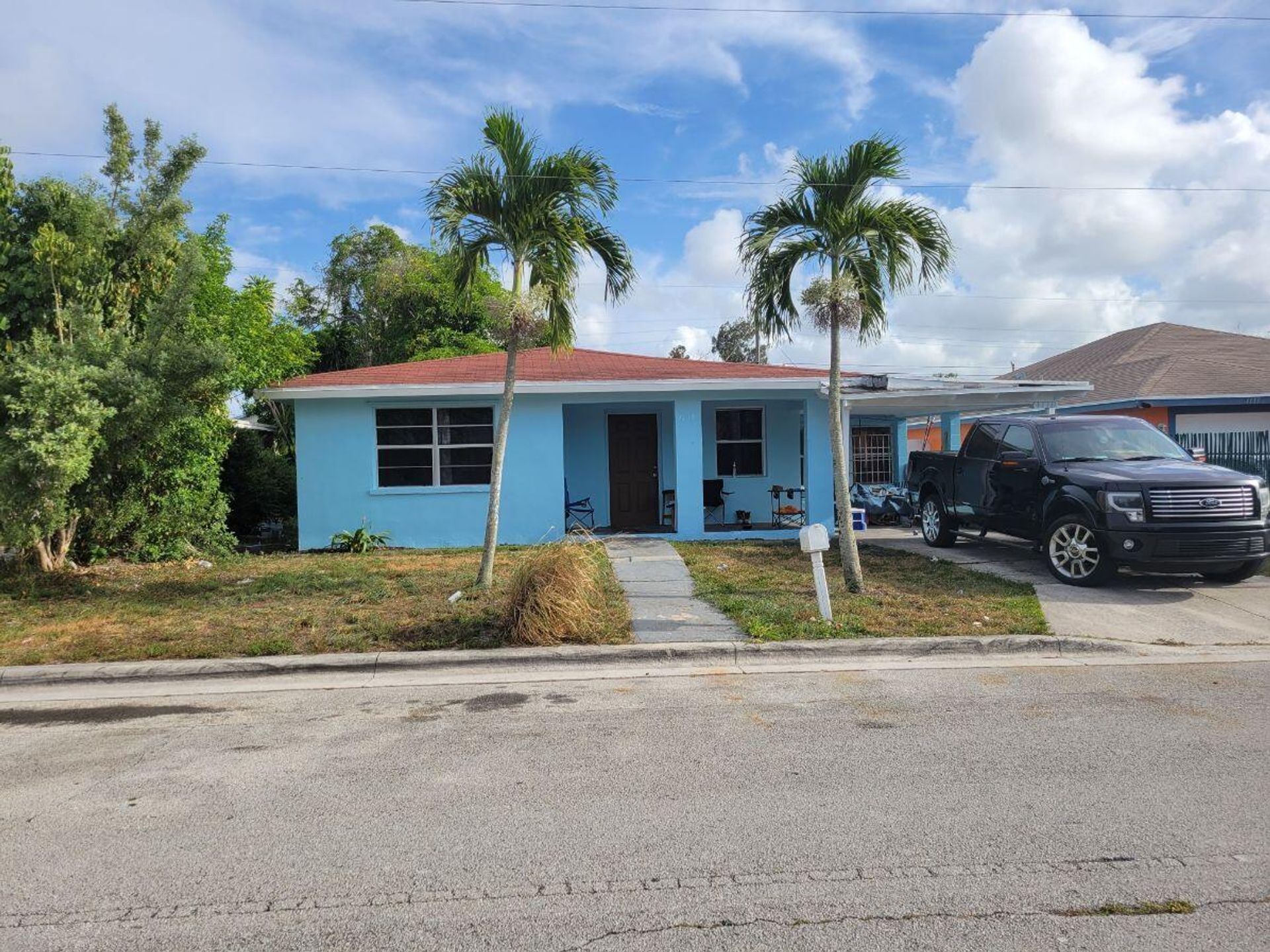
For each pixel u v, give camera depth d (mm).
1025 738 5000
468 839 3793
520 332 8875
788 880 3371
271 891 3352
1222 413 18938
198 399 10484
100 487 10859
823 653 7160
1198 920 3041
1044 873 3393
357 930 3057
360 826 3957
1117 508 9023
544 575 7559
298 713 5844
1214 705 5609
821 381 13695
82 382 9117
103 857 3676
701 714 5609
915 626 7617
